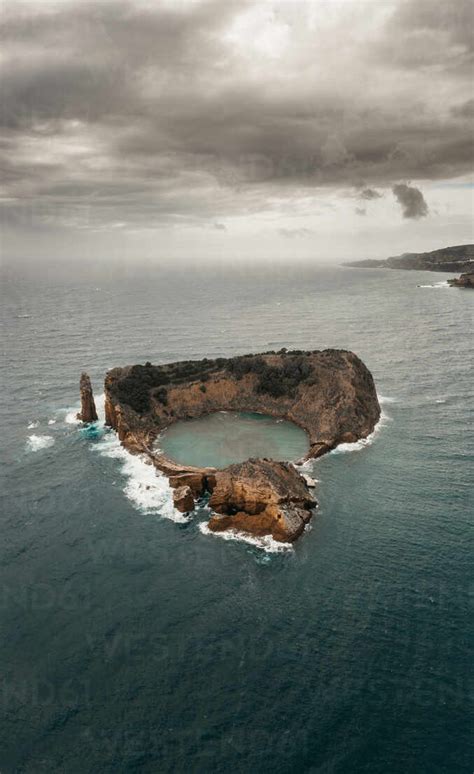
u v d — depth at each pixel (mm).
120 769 43250
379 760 43375
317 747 44594
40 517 79938
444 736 45219
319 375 125438
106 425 117688
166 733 46156
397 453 100562
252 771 42750
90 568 68125
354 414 111062
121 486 89625
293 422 118812
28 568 68250
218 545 72938
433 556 68812
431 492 85438
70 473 94438
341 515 79125
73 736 46094
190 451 103000
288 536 72625
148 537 74938
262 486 77938
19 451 103875
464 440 106625
